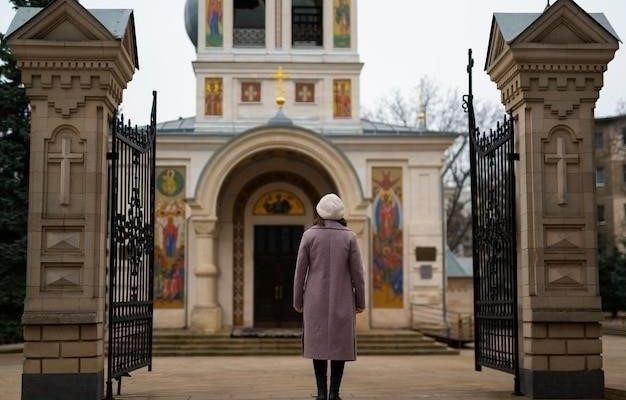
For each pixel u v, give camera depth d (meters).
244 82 36.72
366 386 15.97
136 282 14.70
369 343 30.48
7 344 30.33
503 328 14.82
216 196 33.25
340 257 11.18
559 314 13.67
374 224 34.78
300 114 36.69
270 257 36.00
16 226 30.48
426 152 35.12
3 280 30.03
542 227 13.89
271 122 33.81
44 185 13.37
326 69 36.78
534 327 13.72
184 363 25.03
